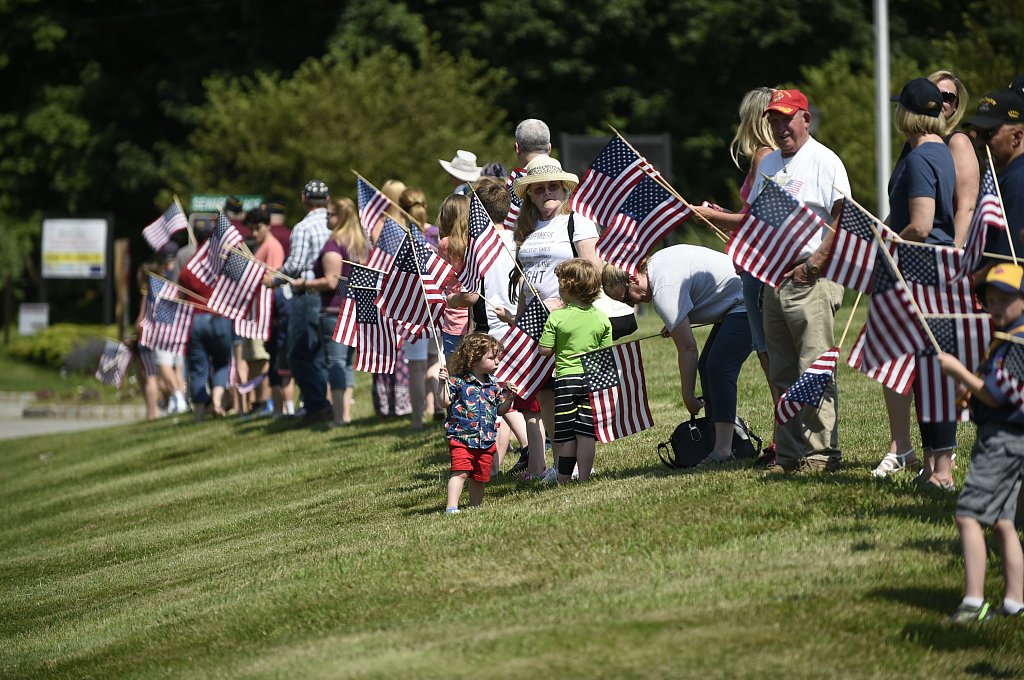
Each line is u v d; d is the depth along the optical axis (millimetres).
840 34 93750
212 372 43406
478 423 21469
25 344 84750
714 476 20359
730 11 91125
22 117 111500
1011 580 13664
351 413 39000
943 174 17750
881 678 12281
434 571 17781
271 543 23250
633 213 22078
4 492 38812
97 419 66438
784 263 19328
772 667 12531
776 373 20062
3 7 109500
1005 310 13750
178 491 32062
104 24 110688
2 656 19469
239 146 80875
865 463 20625
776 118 19547
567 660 13078
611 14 89500
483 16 94812
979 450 13734
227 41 106250
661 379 34219
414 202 30859
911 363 15570
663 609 14523
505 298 24109
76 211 110500
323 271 34469
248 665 15344
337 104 79000
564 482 22141
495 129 85750
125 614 20531
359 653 14578
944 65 70125
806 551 16062
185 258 41656
